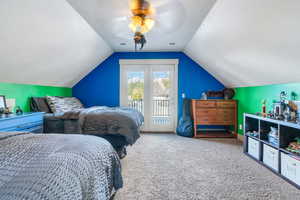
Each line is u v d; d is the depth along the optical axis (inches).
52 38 97.3
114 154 53.2
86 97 184.5
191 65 180.1
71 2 82.7
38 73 120.0
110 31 121.0
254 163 101.0
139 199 66.3
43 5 75.0
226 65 134.2
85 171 34.7
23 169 29.3
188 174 86.9
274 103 104.7
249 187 75.0
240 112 155.4
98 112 108.1
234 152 120.5
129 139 97.7
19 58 93.7
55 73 136.2
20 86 117.3
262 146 101.3
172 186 75.7
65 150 38.1
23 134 50.1
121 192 70.8
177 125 180.9
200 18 100.0
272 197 67.8
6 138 44.3
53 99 135.0
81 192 31.1
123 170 91.4
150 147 131.2
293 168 77.6
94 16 97.7
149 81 183.9
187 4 84.4
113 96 183.9
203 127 181.8
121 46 160.9
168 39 140.2
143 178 82.8
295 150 79.1
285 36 70.9
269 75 106.0
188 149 126.5
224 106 159.5
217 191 71.9
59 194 26.1
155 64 182.1
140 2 82.5
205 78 179.5
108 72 183.5
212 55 136.4
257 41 85.5
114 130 98.8
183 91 180.9
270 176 85.1
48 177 27.4
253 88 136.1
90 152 40.9
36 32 85.5
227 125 176.1
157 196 68.3
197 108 160.2
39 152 36.0
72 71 153.1
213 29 104.0
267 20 70.2
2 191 23.6
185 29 117.6
